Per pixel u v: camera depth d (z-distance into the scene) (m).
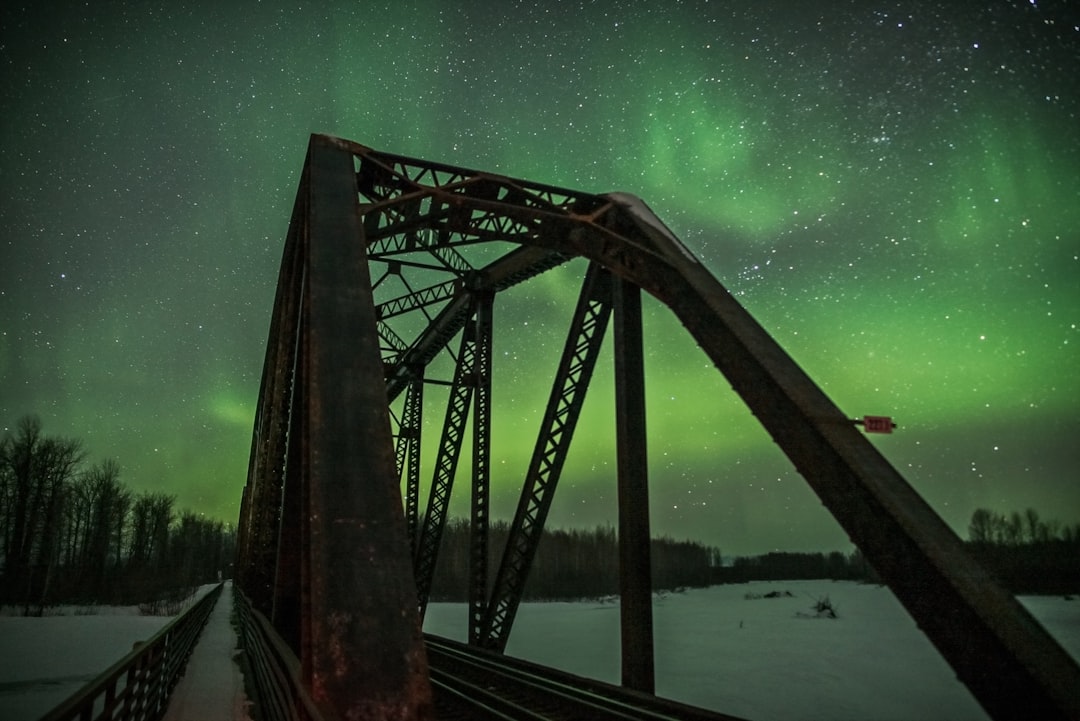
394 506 5.16
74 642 23.86
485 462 15.38
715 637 36.91
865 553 5.60
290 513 8.07
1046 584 59.34
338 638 4.41
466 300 18.11
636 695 8.45
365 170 9.45
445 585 82.88
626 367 9.58
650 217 9.97
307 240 6.99
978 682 4.70
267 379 13.32
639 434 9.38
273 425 10.64
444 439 18.61
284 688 5.37
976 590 4.89
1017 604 4.94
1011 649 4.49
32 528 47.62
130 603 48.47
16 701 12.88
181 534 88.56
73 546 58.25
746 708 18.14
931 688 21.69
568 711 9.05
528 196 9.95
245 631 14.84
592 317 12.02
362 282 6.69
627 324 9.76
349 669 4.31
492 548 88.44
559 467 12.59
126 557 69.25
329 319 6.20
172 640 9.80
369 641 4.45
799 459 6.34
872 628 41.78
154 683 7.71
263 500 11.91
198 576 101.25
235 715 8.11
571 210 10.38
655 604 70.94
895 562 5.33
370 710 4.20
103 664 18.81
